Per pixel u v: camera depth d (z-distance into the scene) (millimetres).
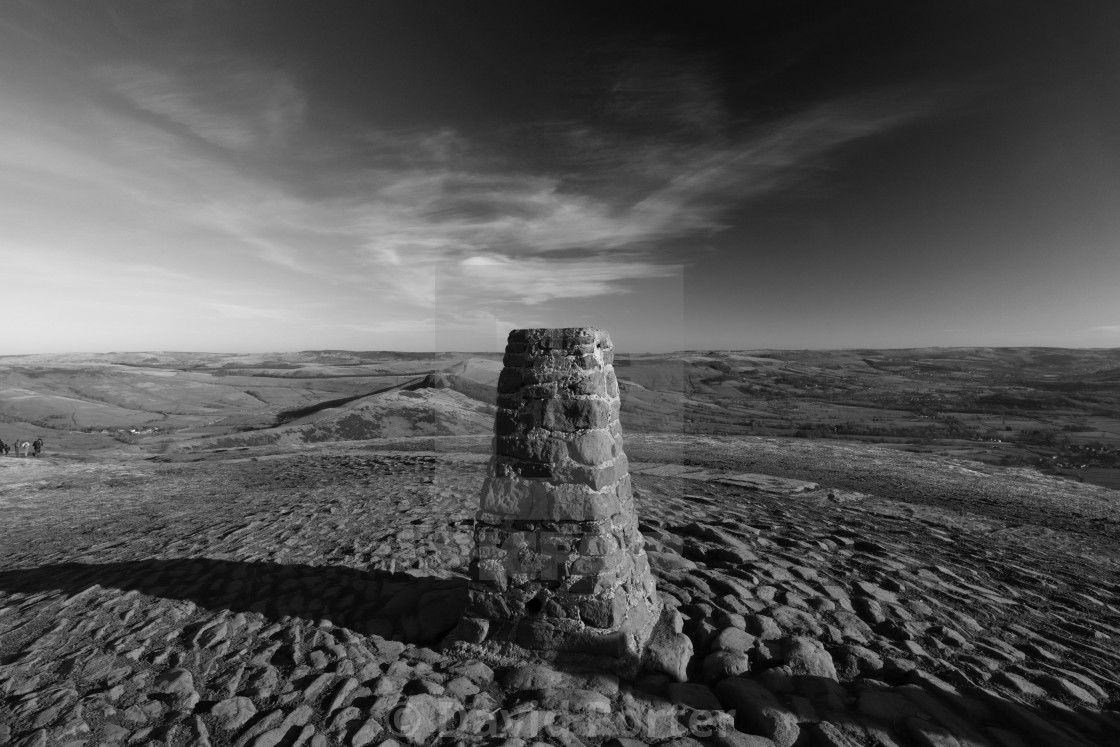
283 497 10453
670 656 3752
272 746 2963
